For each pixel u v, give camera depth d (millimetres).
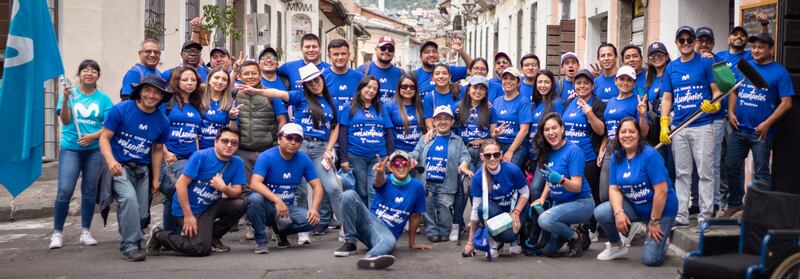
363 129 10164
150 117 8797
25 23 8758
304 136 9922
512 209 8750
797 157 8820
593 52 20031
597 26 20000
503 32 33500
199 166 8711
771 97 9430
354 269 8086
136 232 8555
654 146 10000
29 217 11484
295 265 8273
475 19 42000
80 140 9141
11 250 9156
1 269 8062
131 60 15461
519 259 8680
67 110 9141
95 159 9336
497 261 8562
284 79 10938
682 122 9617
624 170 8391
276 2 31062
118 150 8750
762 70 9484
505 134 10266
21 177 8836
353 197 8672
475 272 7984
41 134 8922
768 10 11156
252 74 10117
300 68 10008
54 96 13836
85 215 9445
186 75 9430
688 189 9531
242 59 11219
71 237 9984
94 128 9273
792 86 8867
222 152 8758
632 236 8961
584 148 9836
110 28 14445
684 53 9633
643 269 8117
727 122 10234
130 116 8695
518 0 29625
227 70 11547
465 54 12258
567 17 21938
